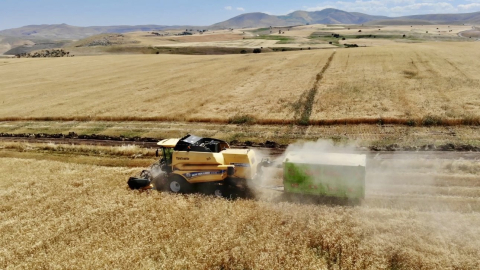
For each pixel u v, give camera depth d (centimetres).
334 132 2267
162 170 1575
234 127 2550
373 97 2964
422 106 2586
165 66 6469
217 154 1423
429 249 974
